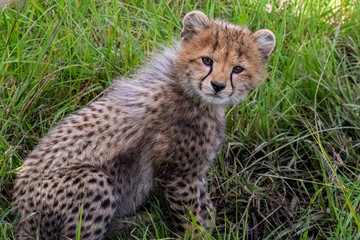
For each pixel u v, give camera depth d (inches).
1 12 341.1
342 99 345.1
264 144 324.2
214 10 381.1
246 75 278.1
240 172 312.5
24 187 270.8
